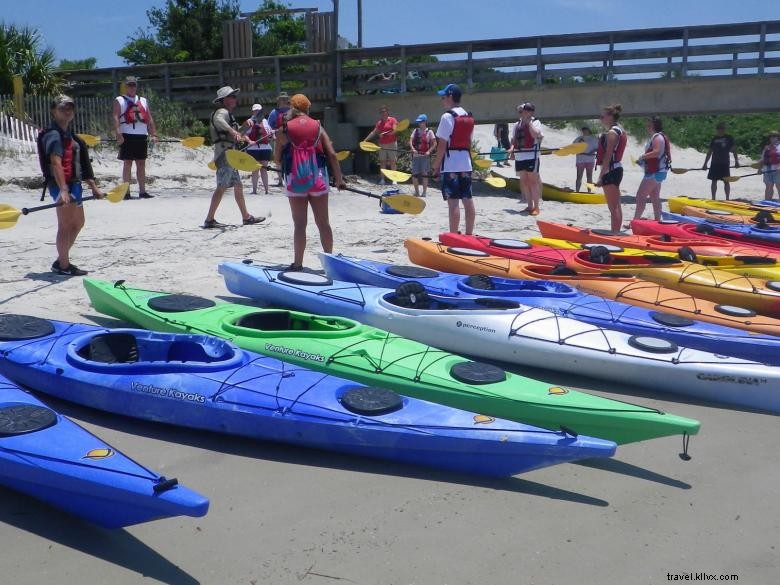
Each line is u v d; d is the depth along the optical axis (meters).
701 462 4.20
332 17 17.52
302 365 4.82
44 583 3.06
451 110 8.80
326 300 6.11
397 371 4.62
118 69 18.23
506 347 5.41
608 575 3.18
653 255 7.77
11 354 4.61
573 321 5.54
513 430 3.77
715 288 7.04
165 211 11.38
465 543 3.38
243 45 18.73
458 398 4.42
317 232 10.30
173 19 26.56
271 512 3.61
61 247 7.42
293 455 4.16
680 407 4.96
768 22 15.45
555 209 14.18
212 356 4.73
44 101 15.59
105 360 4.80
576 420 4.16
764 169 16.38
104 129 15.84
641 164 11.30
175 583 3.09
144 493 3.12
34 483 3.39
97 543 3.33
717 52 15.81
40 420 3.61
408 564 3.22
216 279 7.65
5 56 15.88
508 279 6.55
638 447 4.37
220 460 4.10
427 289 6.48
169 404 4.25
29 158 13.79
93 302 6.11
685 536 3.47
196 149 16.38
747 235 10.14
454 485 3.88
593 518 3.60
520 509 3.67
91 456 3.36
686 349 5.14
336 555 3.28
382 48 17.09
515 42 16.56
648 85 16.11
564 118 16.80
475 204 14.23
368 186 15.49
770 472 4.09
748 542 3.44
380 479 3.92
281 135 7.23
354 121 17.64
